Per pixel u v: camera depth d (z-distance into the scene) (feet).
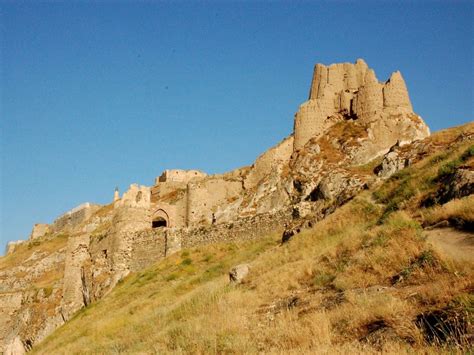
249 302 53.83
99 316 106.32
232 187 163.32
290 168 145.48
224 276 82.58
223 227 127.34
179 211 166.20
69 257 156.66
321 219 91.71
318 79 162.50
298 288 53.42
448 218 52.54
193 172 226.17
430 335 30.78
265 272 67.21
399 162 110.73
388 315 35.40
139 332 64.75
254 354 37.47
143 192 153.69
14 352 146.10
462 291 34.53
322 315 39.75
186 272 112.57
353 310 38.63
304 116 153.58
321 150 142.31
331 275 52.13
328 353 32.40
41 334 143.95
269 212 120.06
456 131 113.09
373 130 139.74
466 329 29.09
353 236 60.80
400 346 30.60
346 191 94.84
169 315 65.00
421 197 67.92
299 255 67.77
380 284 44.11
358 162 132.87
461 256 41.24
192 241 131.13
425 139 115.55
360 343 33.35
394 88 144.87
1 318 163.84
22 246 283.59
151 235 141.08
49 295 163.63
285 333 39.45
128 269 142.31
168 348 47.50
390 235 53.01
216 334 45.06
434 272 40.73
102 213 248.32
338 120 153.17
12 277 223.30
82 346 75.87
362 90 148.66
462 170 61.67
